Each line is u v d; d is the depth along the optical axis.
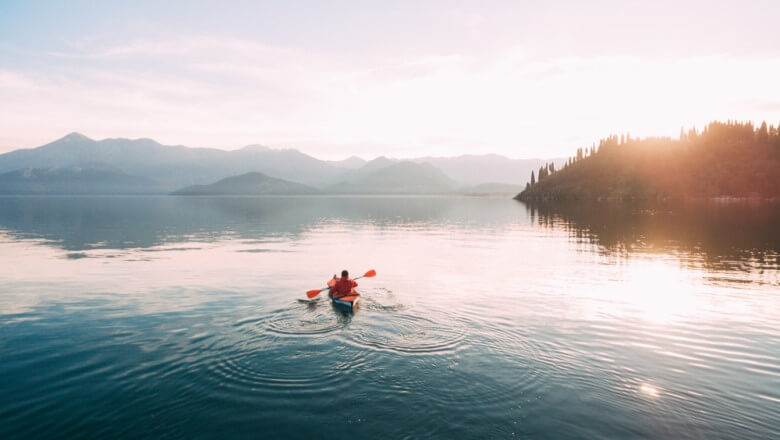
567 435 6.73
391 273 21.20
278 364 9.39
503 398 7.90
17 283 18.55
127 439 6.67
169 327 12.11
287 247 32.53
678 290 17.05
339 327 11.97
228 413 7.41
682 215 80.06
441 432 6.83
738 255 27.28
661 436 6.68
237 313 13.55
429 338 11.06
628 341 10.98
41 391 8.26
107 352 10.23
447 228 53.09
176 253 28.66
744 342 10.96
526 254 28.44
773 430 6.85
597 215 83.69
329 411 7.46
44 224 57.50
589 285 18.14
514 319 12.88
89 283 18.52
